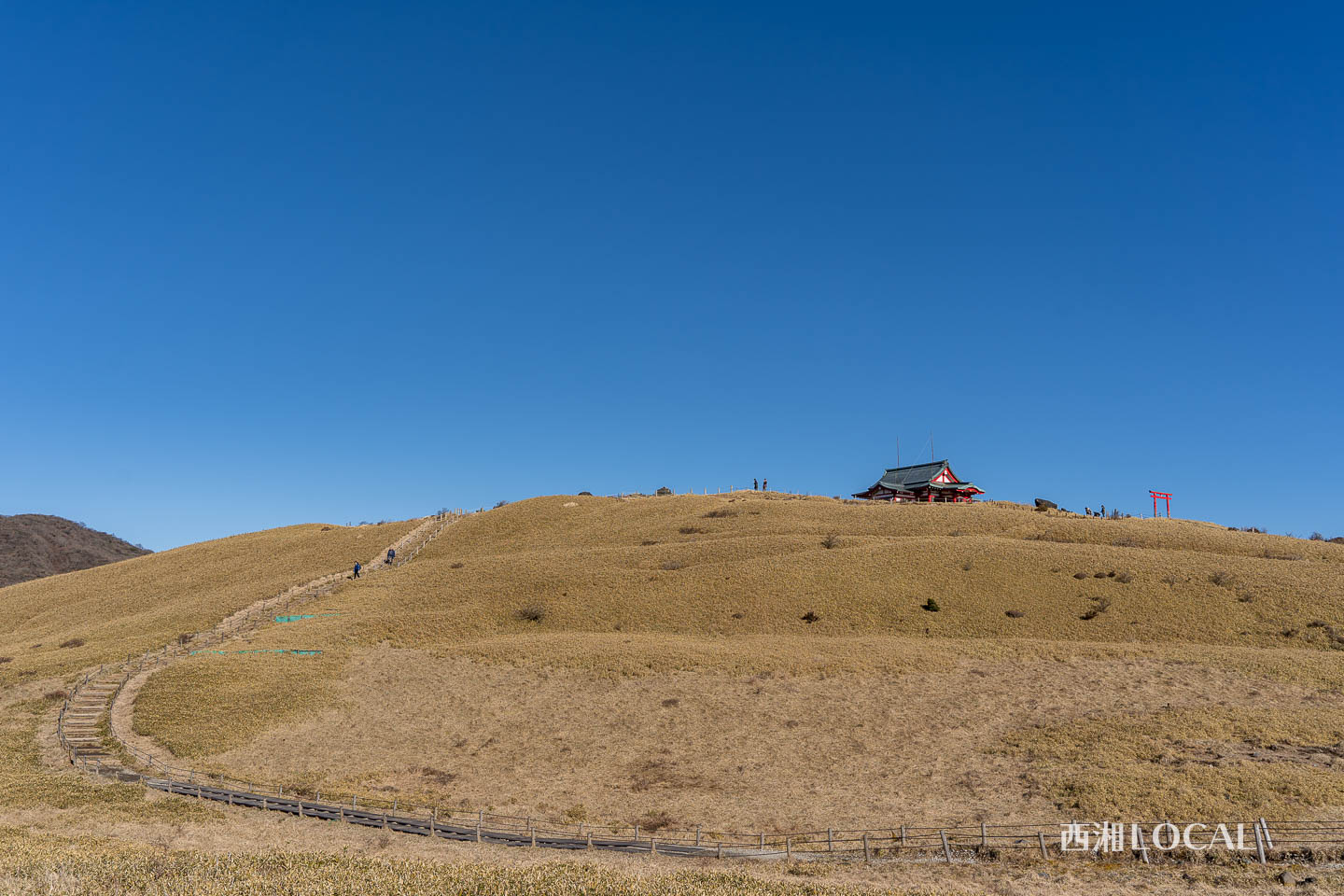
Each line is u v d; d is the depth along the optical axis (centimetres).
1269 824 2705
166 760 3941
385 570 8144
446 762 3966
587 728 4291
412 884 1936
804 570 6806
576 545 8912
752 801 3419
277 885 1900
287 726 4366
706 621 6094
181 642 5972
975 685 4631
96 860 2156
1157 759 3472
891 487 10962
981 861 2666
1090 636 5584
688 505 10175
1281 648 5206
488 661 5197
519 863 2673
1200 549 7556
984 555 6950
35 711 4638
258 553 9644
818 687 4666
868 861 2716
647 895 1959
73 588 9094
